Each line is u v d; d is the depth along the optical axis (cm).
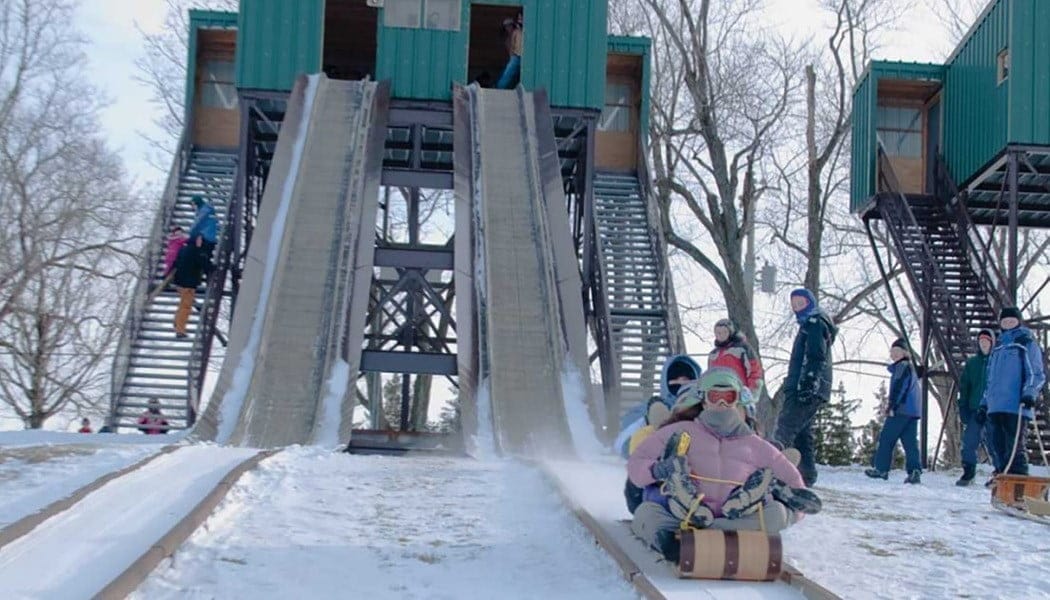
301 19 2511
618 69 3038
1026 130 2480
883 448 1612
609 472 1159
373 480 1002
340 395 1761
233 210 2497
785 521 681
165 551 655
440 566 700
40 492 820
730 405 686
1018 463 1409
